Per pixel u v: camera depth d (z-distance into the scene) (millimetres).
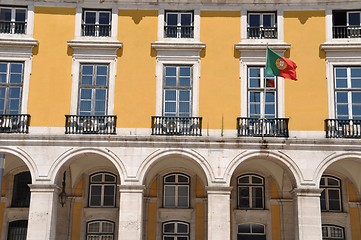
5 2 15891
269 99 15531
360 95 15367
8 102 15477
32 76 15539
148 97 15445
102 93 15586
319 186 15539
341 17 16016
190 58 15672
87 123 15148
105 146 14891
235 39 15820
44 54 15688
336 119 15086
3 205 16625
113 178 16906
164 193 16797
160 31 15875
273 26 15977
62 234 16281
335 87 15477
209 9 16000
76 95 15438
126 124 15242
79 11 15992
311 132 15102
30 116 15242
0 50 15633
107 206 16688
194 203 16609
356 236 16375
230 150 14867
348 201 16578
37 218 14484
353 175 16453
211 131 15141
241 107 15336
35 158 14812
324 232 16500
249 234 16469
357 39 15703
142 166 14781
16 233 16562
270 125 15141
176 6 16031
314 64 15586
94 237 16500
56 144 14898
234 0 15977
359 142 14797
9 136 14883
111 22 15961
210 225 14469
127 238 14414
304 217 14484
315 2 15906
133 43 15797
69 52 15719
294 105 15320
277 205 16562
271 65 14773
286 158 14797
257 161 16094
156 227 16422
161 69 15625
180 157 15203
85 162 16266
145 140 14891
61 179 15406
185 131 15109
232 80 15531
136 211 14547
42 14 15961
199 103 15375
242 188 16797
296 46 15727
